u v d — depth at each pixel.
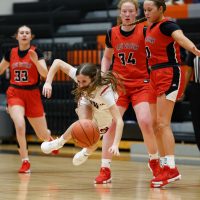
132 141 22.39
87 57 24.33
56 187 11.97
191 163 18.02
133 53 12.51
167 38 11.84
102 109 11.91
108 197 10.56
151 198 10.48
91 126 11.21
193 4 26.48
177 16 26.39
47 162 18.03
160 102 11.99
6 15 30.81
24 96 15.48
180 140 21.81
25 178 13.67
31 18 30.12
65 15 29.64
